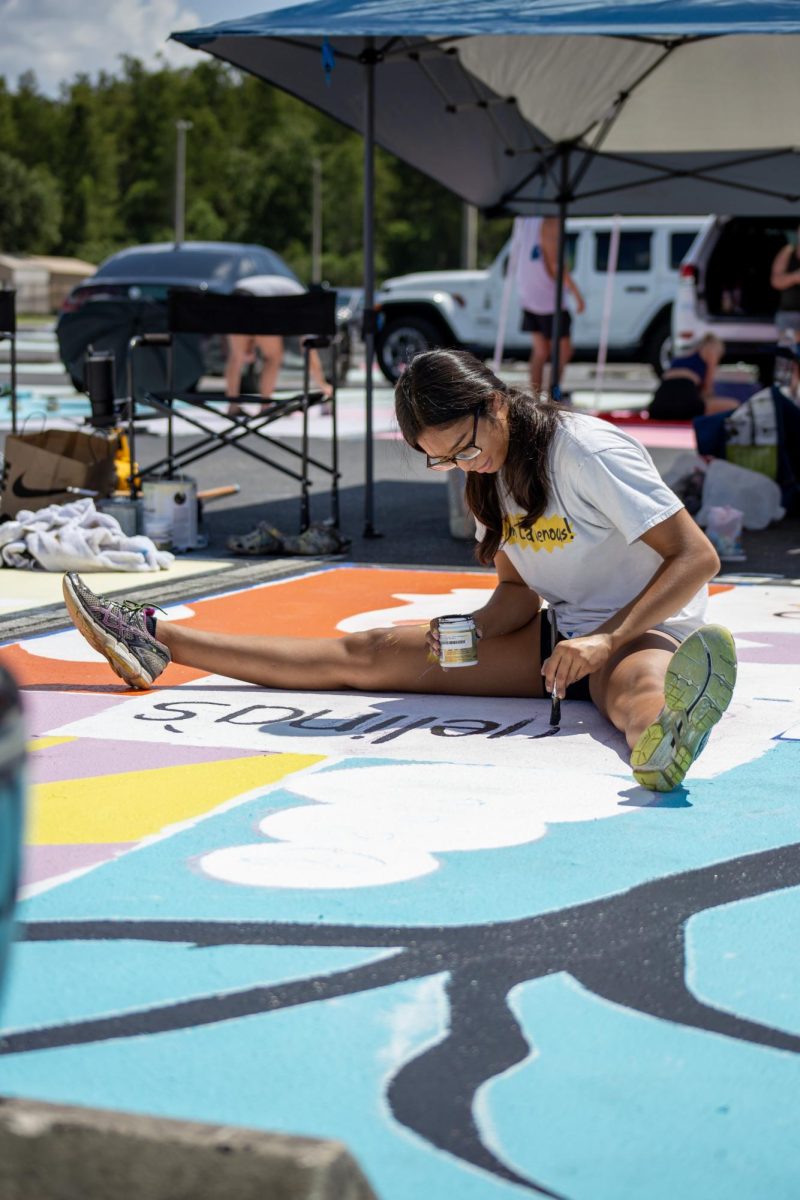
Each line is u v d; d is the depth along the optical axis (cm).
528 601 417
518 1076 210
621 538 381
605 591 393
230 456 1216
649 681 363
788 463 843
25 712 138
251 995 235
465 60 870
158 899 274
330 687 436
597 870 292
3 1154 153
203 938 257
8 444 732
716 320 1652
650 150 1048
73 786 344
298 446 1295
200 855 298
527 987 239
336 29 656
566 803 334
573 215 1130
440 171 1003
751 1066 214
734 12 622
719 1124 198
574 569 389
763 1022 228
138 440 1316
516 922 266
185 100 11812
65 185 11369
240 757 369
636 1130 197
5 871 132
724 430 846
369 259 767
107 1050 217
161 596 596
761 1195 182
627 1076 211
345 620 552
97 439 750
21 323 7012
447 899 276
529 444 371
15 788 132
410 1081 209
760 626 543
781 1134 196
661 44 874
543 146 1023
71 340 1406
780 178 1063
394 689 434
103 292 1716
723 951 255
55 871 288
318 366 1550
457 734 390
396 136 931
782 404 845
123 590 608
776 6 631
